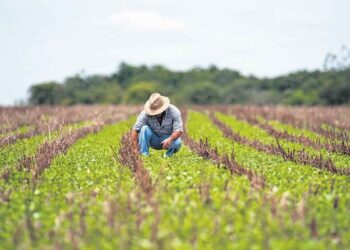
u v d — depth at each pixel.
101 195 11.60
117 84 164.00
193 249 8.22
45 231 9.34
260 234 8.85
